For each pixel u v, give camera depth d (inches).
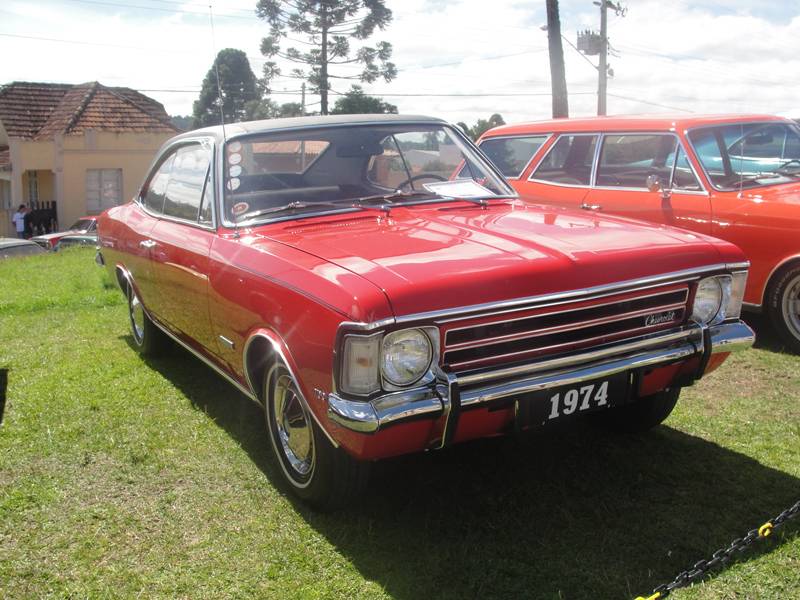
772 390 193.6
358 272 119.7
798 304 219.9
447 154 188.7
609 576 116.9
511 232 140.0
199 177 177.0
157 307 200.8
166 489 148.3
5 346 248.8
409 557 123.8
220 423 179.5
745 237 227.1
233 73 1362.0
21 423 180.2
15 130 1187.9
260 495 144.9
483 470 152.9
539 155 291.1
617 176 264.4
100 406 190.2
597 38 1239.5
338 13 1301.7
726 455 156.8
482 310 116.0
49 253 586.2
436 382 116.5
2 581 120.3
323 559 124.0
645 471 150.5
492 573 118.4
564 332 124.6
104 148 1181.1
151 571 122.0
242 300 143.6
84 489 148.7
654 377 136.0
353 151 176.7
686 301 136.3
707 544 124.5
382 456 119.2
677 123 250.5
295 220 158.2
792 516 129.0
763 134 255.4
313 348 121.2
